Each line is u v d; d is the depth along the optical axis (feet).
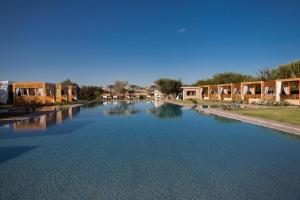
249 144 29.91
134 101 156.87
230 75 184.44
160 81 185.16
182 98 166.91
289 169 20.71
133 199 15.40
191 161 23.15
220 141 31.91
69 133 38.50
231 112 62.49
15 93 103.60
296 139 32.27
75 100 143.33
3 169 21.12
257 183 17.78
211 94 144.15
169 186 17.34
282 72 138.72
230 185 17.46
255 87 109.70
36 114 64.90
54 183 17.94
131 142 31.76
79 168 21.26
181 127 44.29
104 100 170.71
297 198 15.42
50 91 112.78
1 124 47.65
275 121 43.68
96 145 30.07
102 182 18.07
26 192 16.47
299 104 80.53
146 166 21.75
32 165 22.17
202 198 15.49
